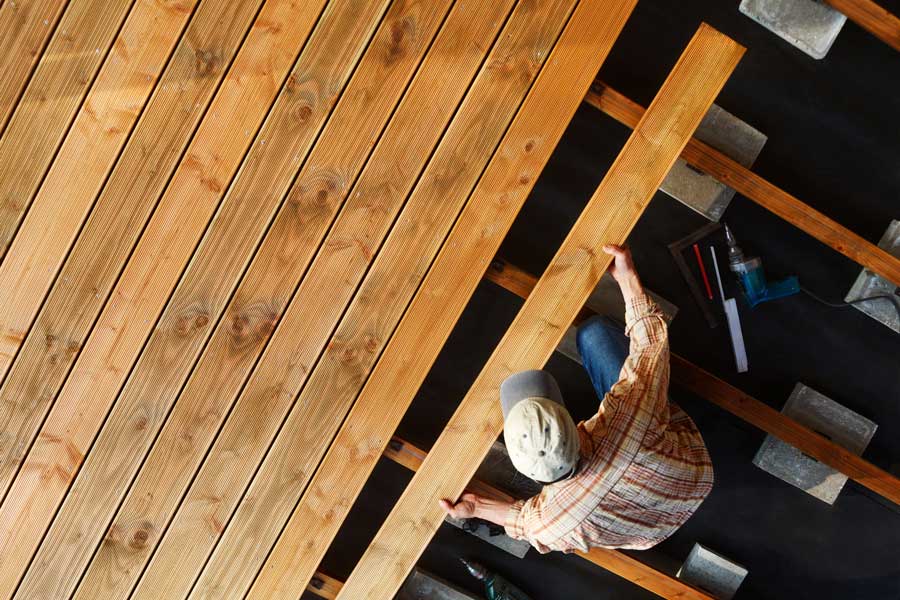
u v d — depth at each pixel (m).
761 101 2.85
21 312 2.30
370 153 2.27
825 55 2.81
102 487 2.38
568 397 3.01
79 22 2.21
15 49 2.20
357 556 3.06
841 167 2.87
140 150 2.26
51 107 2.23
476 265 2.31
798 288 2.88
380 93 2.25
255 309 2.33
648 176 2.25
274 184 2.28
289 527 2.42
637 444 2.09
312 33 2.23
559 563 3.10
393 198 2.29
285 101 2.25
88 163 2.26
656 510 2.20
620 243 2.27
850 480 3.05
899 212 2.87
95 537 2.40
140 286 2.31
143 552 2.42
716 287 2.92
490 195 2.28
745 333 2.97
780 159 2.87
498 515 2.38
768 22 2.75
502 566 3.09
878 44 2.80
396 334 2.34
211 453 2.38
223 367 2.35
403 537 2.43
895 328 2.91
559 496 2.16
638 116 2.29
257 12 2.23
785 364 2.98
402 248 2.31
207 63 2.23
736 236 2.92
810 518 3.08
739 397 2.63
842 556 3.09
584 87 2.24
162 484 2.39
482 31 2.23
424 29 2.23
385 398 2.37
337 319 2.34
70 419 2.35
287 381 2.36
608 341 2.51
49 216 2.27
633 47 2.81
